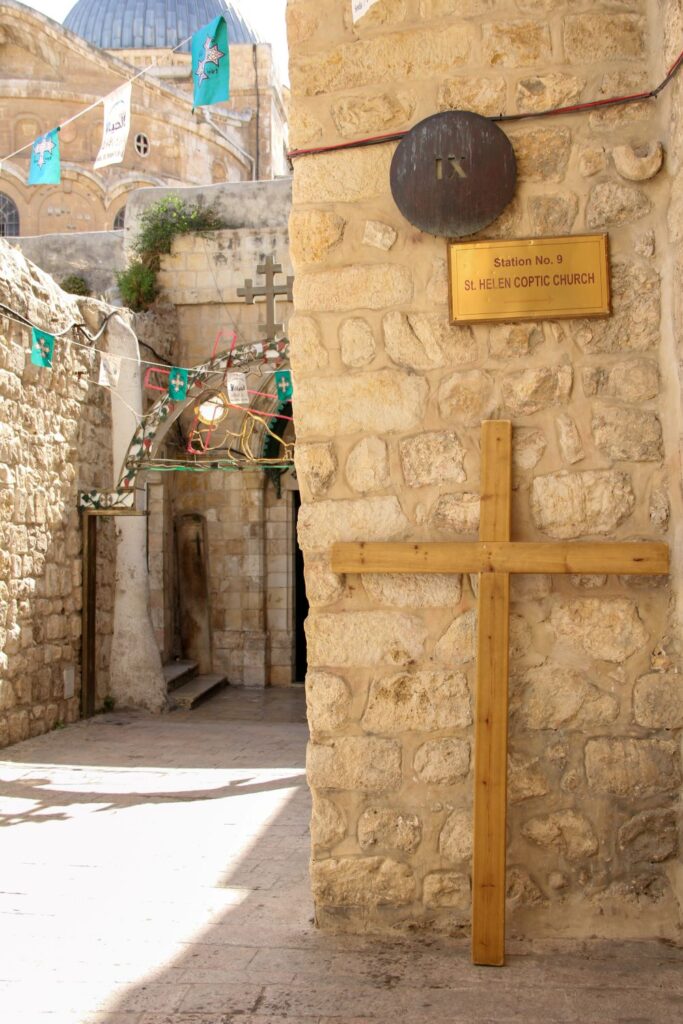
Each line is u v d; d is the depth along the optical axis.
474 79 4.13
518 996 3.43
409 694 4.04
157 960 3.78
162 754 9.16
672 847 3.93
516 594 4.02
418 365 4.13
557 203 4.07
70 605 10.95
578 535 4.01
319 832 4.07
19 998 3.45
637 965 3.67
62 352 10.65
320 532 4.15
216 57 7.00
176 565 16.81
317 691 4.09
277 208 16.69
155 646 12.73
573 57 4.08
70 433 10.90
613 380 4.03
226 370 11.21
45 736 10.08
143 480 11.53
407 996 3.44
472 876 3.78
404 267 4.16
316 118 4.23
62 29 26.48
